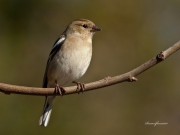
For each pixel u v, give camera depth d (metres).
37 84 14.02
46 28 14.86
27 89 7.77
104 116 13.17
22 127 12.12
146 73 13.77
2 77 13.34
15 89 7.65
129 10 15.22
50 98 10.32
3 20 14.19
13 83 13.48
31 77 14.02
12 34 14.19
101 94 13.52
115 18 15.07
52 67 10.00
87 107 13.12
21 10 14.46
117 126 13.10
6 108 12.13
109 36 14.91
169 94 13.65
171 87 13.71
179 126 13.18
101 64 14.61
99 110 13.20
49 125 12.37
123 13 15.16
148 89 13.67
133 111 13.40
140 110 13.43
